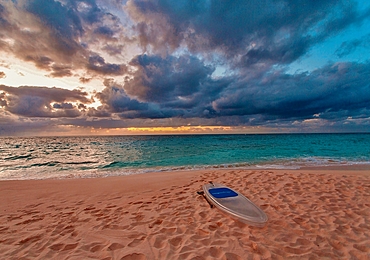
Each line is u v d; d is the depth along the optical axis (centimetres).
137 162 1441
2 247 295
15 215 424
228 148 2347
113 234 329
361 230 331
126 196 548
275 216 389
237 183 632
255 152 1900
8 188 651
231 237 313
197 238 311
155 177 794
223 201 441
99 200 520
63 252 280
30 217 411
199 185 632
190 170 1022
